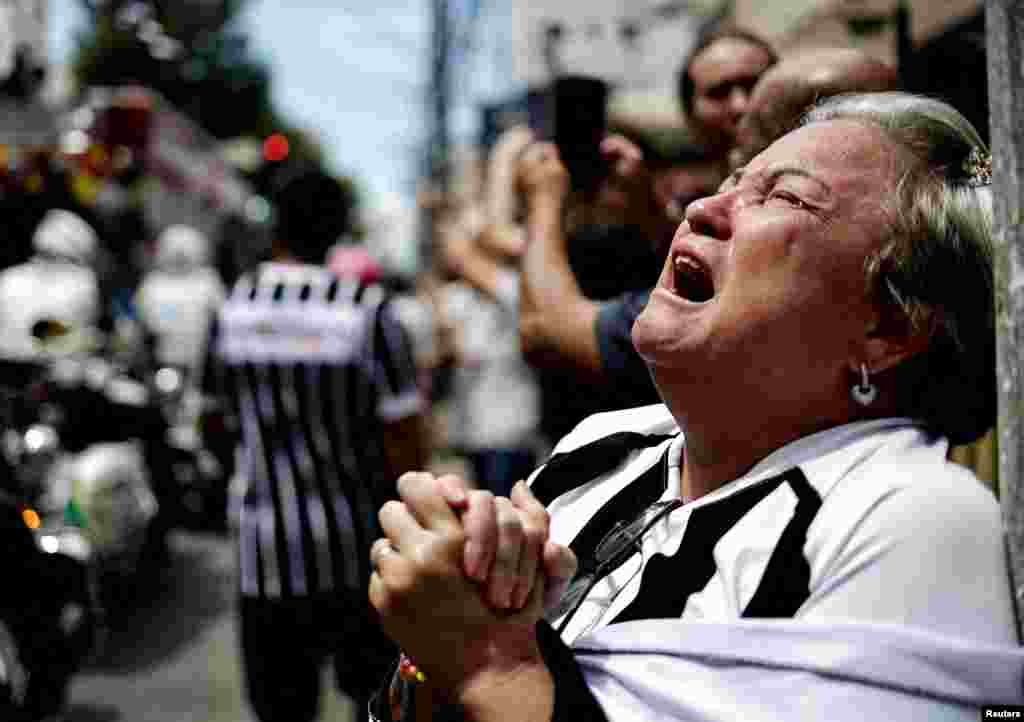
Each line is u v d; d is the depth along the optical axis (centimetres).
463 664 119
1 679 263
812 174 132
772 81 221
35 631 282
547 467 155
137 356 677
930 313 132
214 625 575
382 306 329
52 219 666
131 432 554
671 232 269
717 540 125
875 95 142
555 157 257
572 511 150
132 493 533
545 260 246
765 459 132
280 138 635
